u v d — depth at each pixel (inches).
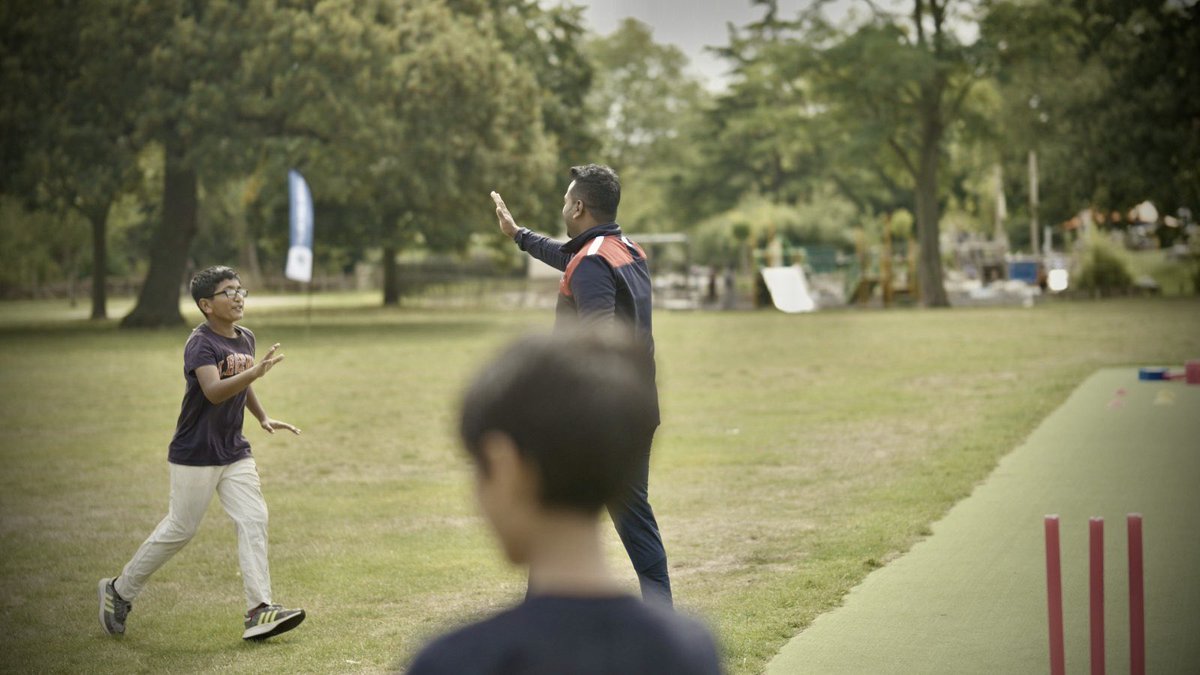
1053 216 1878.7
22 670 218.1
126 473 431.5
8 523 348.2
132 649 229.9
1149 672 194.1
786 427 504.7
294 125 1398.9
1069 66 1791.3
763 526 317.1
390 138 1362.0
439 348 1013.8
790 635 221.0
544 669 57.2
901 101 1720.0
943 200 2741.1
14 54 1365.7
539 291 2308.1
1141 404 529.3
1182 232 1860.2
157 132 1366.9
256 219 1929.1
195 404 230.7
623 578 267.3
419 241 2032.5
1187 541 283.6
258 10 1352.1
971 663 202.5
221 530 336.5
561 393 59.7
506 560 62.3
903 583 254.1
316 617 248.5
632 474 61.7
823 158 2689.5
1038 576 255.8
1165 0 1744.6
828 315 1480.1
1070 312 1343.5
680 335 1117.1
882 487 363.6
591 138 1994.3
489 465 60.4
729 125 2716.5
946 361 780.0
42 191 1608.0
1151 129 1736.0
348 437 506.9
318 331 1289.4
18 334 1290.6
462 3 1652.3
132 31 1342.3
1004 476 376.5
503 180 1465.3
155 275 1459.2
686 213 2910.9
